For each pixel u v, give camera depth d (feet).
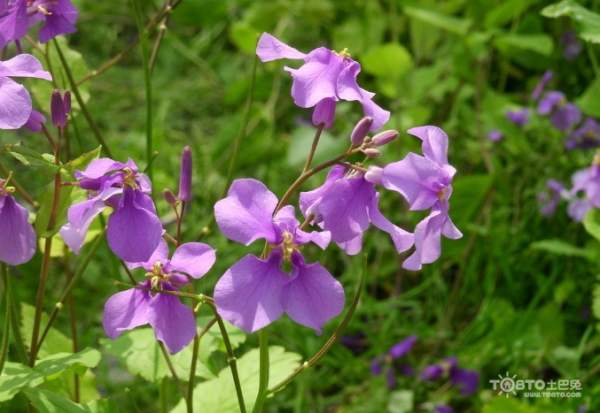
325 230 1.12
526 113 2.07
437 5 2.30
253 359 1.38
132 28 2.80
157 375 1.34
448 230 1.15
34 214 1.31
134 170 1.14
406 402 1.71
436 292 1.94
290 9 2.54
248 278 1.08
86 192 1.19
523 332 1.77
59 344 1.43
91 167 1.13
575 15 1.48
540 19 2.25
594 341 1.72
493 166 2.04
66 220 1.18
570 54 2.18
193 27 2.84
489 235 1.91
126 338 1.36
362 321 1.93
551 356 1.71
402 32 2.49
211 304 1.15
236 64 2.66
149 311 1.14
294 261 1.09
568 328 1.81
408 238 1.13
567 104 1.95
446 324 1.86
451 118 2.20
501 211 1.98
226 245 1.99
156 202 1.59
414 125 2.11
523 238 1.93
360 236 1.18
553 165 2.02
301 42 2.62
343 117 2.29
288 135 2.38
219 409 1.34
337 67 1.16
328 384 1.78
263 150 2.28
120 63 2.71
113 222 1.13
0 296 1.77
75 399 1.39
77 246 1.15
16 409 1.62
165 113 2.35
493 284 1.87
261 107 2.39
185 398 1.26
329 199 1.12
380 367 1.76
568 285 1.77
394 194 2.06
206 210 2.12
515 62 2.44
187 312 1.14
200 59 2.67
